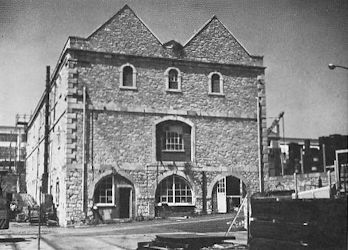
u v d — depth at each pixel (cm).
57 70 2925
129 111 2655
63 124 2634
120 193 2591
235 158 2827
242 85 2914
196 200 2705
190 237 1318
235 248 1243
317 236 974
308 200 1008
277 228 1080
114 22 2689
